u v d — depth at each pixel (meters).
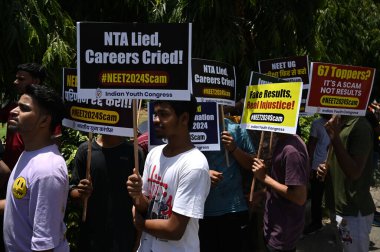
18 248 2.61
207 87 4.50
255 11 6.59
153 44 3.02
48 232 2.54
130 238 3.60
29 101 2.67
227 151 4.16
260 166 3.79
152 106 3.96
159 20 6.27
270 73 5.59
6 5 4.88
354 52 10.11
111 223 3.55
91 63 3.05
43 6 5.19
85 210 3.48
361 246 4.25
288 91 3.82
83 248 3.60
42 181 2.54
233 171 4.19
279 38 6.39
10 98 5.52
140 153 3.71
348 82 4.26
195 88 4.42
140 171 3.68
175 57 3.01
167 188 2.80
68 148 5.36
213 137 4.11
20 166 2.67
